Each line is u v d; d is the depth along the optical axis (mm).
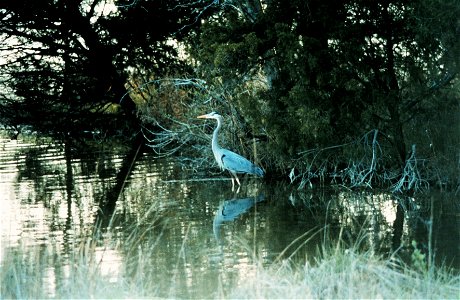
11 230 14953
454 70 18594
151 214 16469
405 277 9461
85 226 15242
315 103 18891
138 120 32875
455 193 18188
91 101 33094
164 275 11023
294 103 19266
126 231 14617
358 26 18453
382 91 19047
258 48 19172
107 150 30922
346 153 19781
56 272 11047
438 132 19500
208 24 20031
